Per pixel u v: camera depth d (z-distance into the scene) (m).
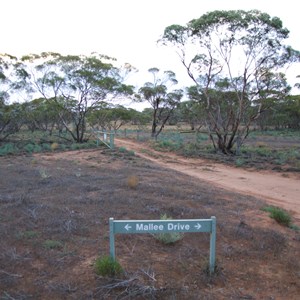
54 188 9.35
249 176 15.52
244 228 6.40
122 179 10.99
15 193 8.68
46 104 34.16
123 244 5.43
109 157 18.84
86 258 4.90
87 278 4.31
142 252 5.16
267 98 23.53
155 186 9.88
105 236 5.74
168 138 38.56
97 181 10.58
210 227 4.30
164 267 4.69
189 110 43.50
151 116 64.62
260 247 5.56
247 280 4.51
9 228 5.96
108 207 7.50
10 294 3.93
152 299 3.87
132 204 7.77
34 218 6.50
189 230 4.23
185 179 12.58
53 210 7.09
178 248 5.36
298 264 5.04
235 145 29.25
